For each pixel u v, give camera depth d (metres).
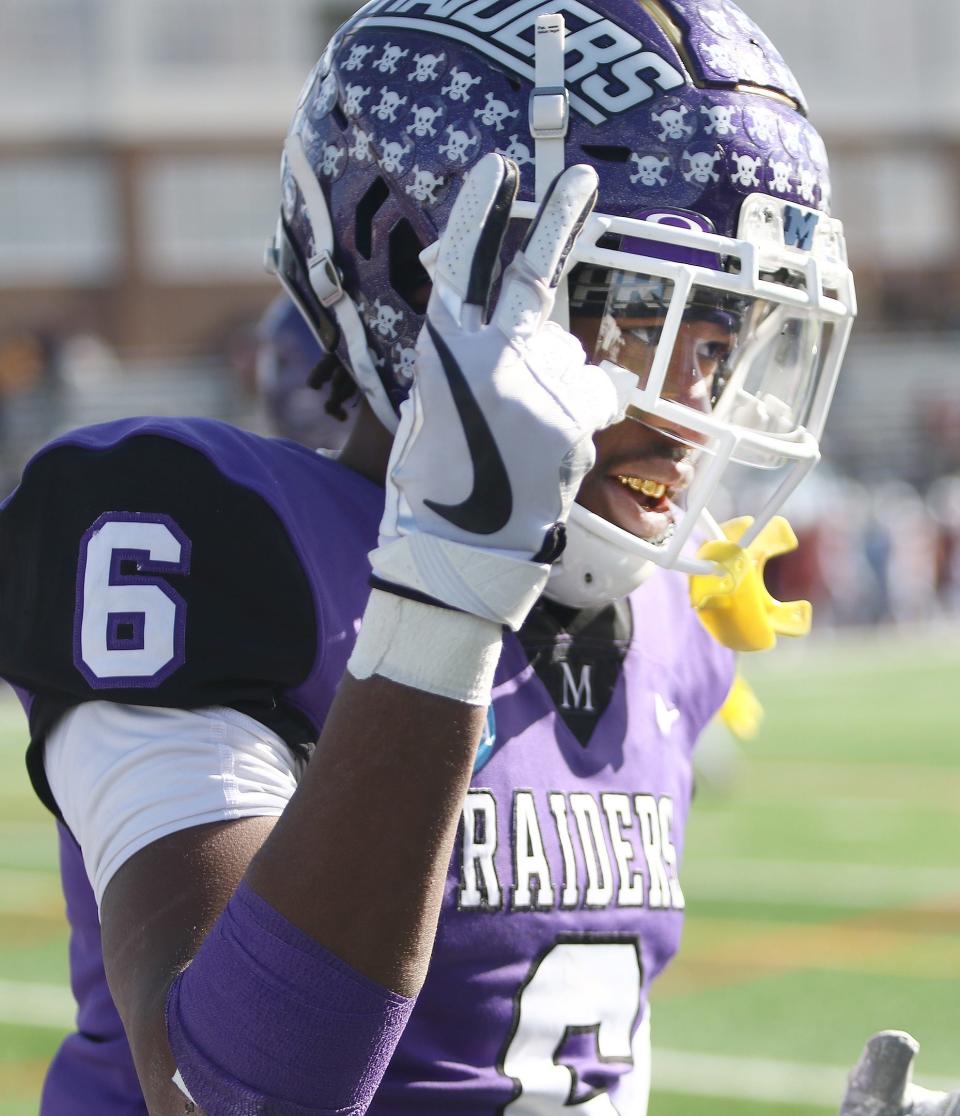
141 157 37.88
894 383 38.53
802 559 28.62
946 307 41.69
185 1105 1.67
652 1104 5.02
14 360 35.06
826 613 29.36
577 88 2.19
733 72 2.24
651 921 2.26
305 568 2.02
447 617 1.65
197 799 1.85
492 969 2.08
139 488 2.03
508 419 1.65
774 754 14.91
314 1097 1.63
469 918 2.06
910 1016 6.06
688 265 2.16
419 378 1.69
